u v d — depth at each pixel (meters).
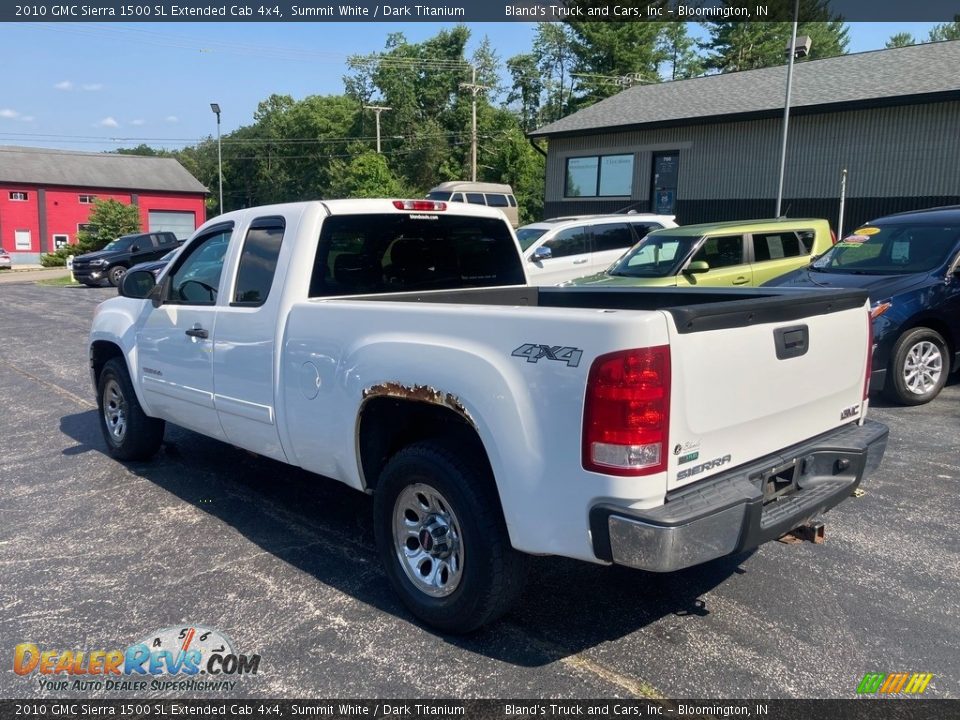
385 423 3.81
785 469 3.36
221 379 4.70
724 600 3.80
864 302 3.88
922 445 6.23
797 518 3.30
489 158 52.78
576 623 3.60
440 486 3.37
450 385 3.26
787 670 3.19
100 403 6.32
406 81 63.47
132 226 43.97
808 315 3.48
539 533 3.04
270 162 80.50
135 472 5.91
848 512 4.88
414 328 3.46
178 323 5.07
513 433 3.05
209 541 4.59
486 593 3.28
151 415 5.73
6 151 52.66
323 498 5.32
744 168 21.94
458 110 61.88
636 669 3.22
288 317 4.15
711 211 22.84
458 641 3.46
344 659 3.32
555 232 13.11
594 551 2.91
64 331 14.44
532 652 3.36
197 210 57.06
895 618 3.60
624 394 2.77
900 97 18.16
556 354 2.94
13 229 49.97
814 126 20.39
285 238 4.32
